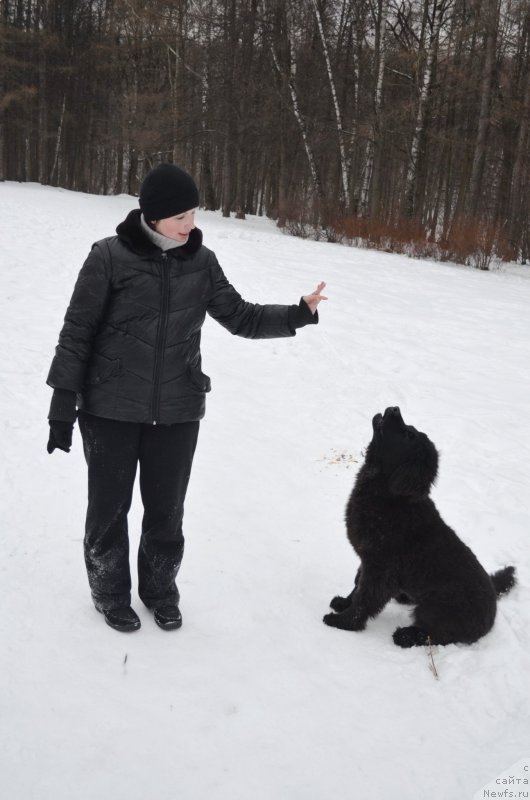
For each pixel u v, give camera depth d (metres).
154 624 2.94
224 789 2.11
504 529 4.16
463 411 6.47
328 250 19.45
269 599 3.23
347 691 2.62
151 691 2.52
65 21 40.09
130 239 2.55
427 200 36.31
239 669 2.70
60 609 2.95
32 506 3.87
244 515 4.07
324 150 31.48
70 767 2.13
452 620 2.89
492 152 28.92
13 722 2.29
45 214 19.73
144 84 38.88
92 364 2.68
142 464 2.83
